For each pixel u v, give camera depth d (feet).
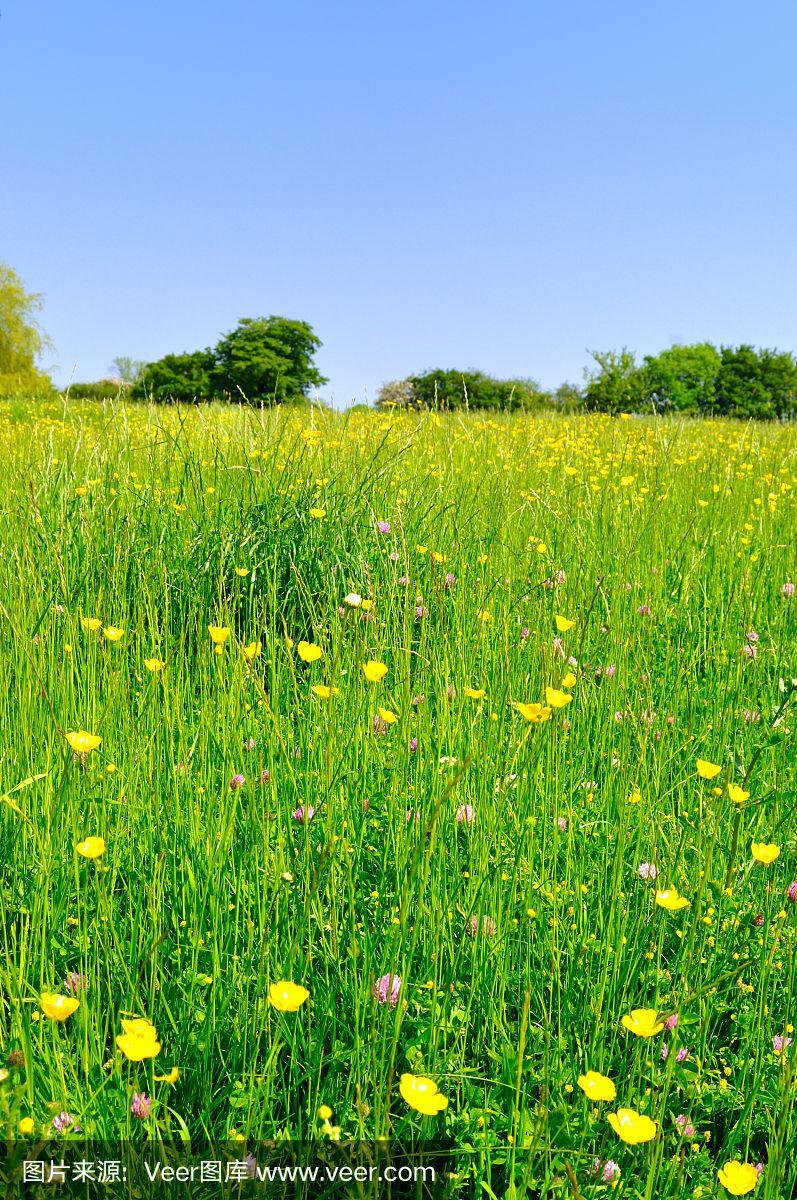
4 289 164.55
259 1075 6.21
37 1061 5.93
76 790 8.06
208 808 8.25
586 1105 6.08
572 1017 7.07
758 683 12.02
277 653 12.45
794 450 29.27
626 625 12.74
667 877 7.84
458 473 21.09
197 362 202.80
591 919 8.07
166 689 9.75
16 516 14.55
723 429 39.32
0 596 11.88
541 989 7.22
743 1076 6.48
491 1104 6.23
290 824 8.23
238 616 13.76
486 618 12.04
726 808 8.66
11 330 166.20
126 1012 6.15
